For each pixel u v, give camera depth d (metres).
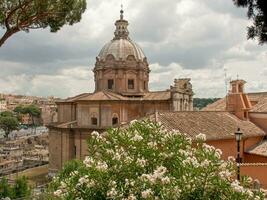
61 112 70.38
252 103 49.97
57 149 66.25
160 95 65.88
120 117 60.53
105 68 74.50
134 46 76.62
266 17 13.52
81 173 12.33
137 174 12.09
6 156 92.88
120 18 78.12
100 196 11.60
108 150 12.82
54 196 13.42
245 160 39.75
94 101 61.03
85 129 60.84
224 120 41.31
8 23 22.72
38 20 23.70
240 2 14.06
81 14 24.47
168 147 13.20
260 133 41.53
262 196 12.41
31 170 76.50
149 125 14.07
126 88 73.94
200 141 13.56
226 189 11.17
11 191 30.83
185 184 11.09
